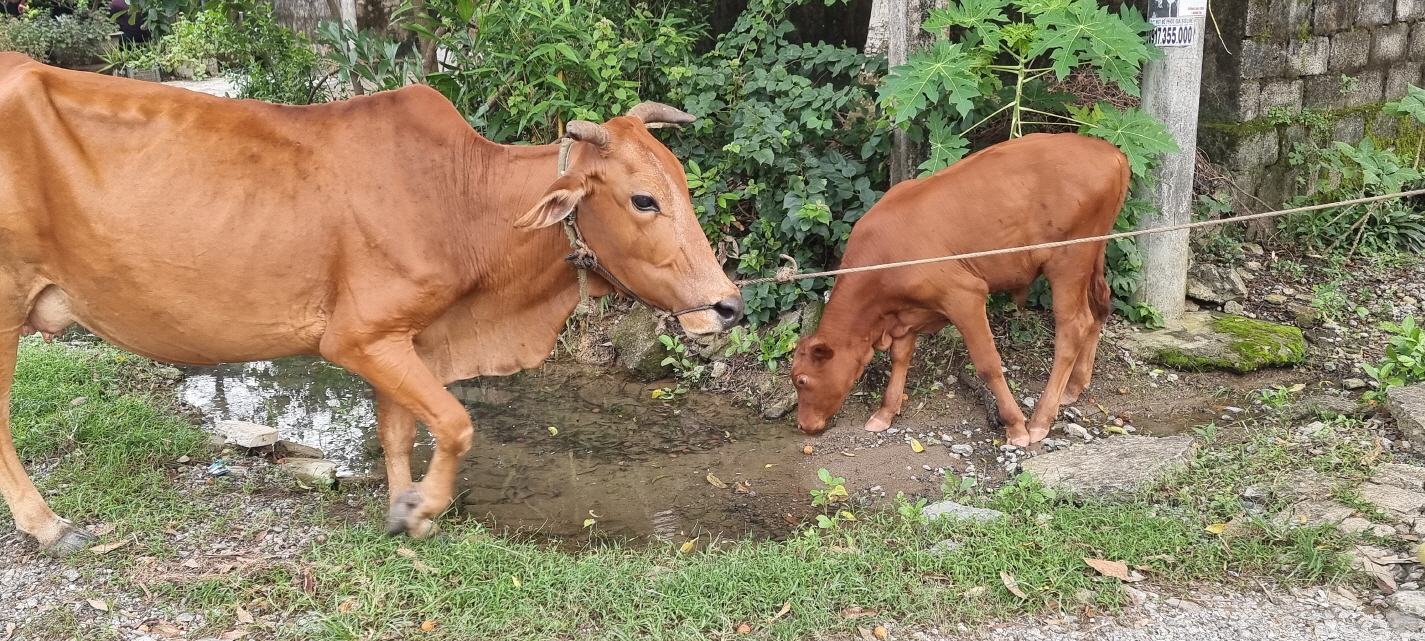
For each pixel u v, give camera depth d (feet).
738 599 11.41
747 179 21.72
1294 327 19.39
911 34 19.06
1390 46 24.72
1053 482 14.08
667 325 20.68
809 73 22.34
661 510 15.05
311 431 18.02
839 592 11.48
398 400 11.74
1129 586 11.56
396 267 11.39
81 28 39.47
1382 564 11.60
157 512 13.33
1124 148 16.57
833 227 19.65
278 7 32.09
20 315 11.51
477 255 11.98
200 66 28.37
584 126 10.82
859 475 15.92
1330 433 15.10
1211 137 22.75
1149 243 19.30
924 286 15.67
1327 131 23.49
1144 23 17.65
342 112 11.50
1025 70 17.67
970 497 14.47
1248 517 12.87
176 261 10.98
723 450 17.17
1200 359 18.30
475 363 12.83
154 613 11.05
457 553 12.10
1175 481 13.94
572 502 15.37
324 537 12.70
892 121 19.21
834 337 16.35
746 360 20.03
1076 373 17.29
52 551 12.12
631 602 11.29
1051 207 15.43
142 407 16.96
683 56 22.02
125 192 10.82
